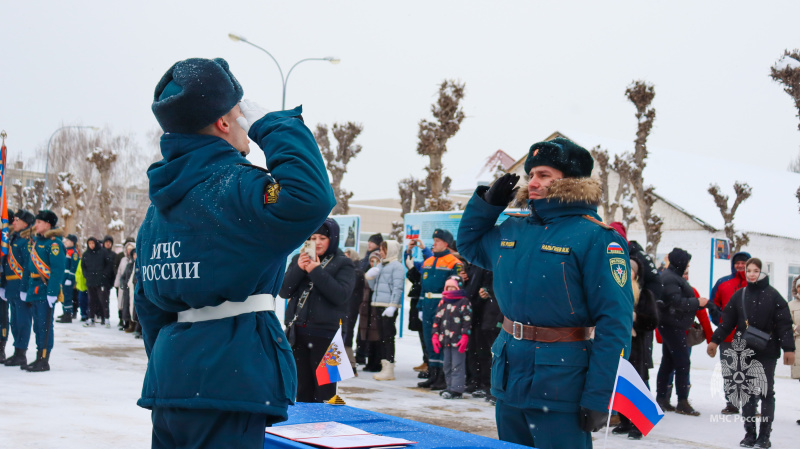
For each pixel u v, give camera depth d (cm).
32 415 605
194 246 193
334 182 2550
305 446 249
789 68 1202
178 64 207
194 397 189
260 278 197
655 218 2112
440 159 2020
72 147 5728
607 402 279
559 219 310
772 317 625
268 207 188
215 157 202
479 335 825
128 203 6331
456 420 670
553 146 315
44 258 866
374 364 1046
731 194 3086
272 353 197
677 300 762
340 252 538
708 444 621
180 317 203
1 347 923
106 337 1300
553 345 296
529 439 310
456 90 2020
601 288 290
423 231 1259
